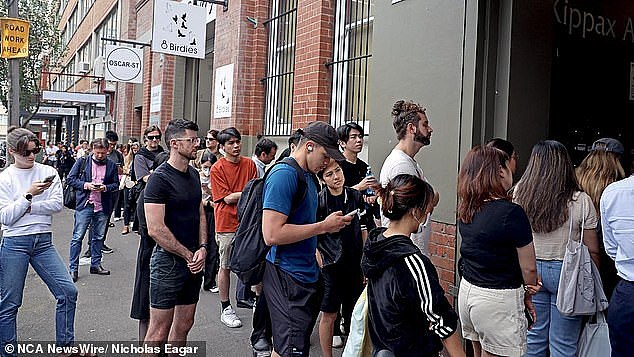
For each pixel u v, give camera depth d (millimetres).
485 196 3674
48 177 4789
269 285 3951
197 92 15555
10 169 4883
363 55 8000
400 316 3059
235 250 3924
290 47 9914
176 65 15883
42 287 7750
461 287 3871
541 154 4109
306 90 8914
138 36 18922
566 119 6227
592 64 6430
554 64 6070
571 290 4000
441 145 5457
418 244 4590
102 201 8469
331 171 4914
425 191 3223
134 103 20016
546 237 4109
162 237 4211
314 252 4074
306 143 3973
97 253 8570
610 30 6590
